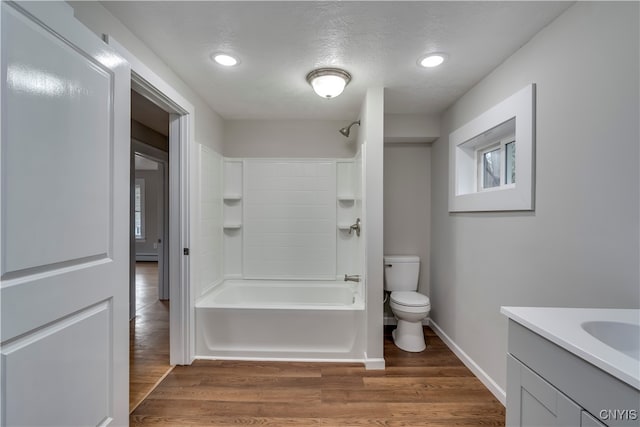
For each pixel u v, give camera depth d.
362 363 2.24
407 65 1.86
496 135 2.06
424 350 2.49
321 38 1.58
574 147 1.30
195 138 2.30
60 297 0.98
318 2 1.30
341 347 2.29
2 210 0.80
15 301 0.84
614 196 1.13
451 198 2.48
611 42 1.14
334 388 1.91
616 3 1.12
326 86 1.95
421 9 1.35
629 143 1.07
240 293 2.94
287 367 2.18
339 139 3.00
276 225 3.00
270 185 3.00
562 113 1.37
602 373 0.68
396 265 2.93
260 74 1.99
